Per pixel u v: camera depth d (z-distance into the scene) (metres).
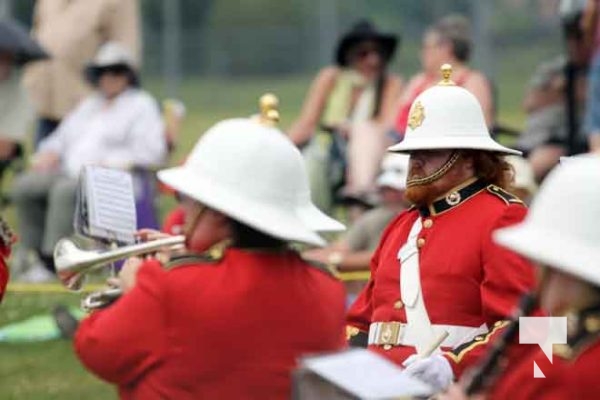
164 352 16.44
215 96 101.19
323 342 16.89
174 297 16.47
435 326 19.47
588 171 14.53
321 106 41.19
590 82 37.12
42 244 40.91
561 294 14.77
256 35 102.81
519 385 15.32
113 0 45.78
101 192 18.88
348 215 37.69
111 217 18.88
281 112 97.69
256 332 16.53
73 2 46.06
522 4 102.06
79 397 28.78
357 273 31.34
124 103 41.59
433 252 19.62
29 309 35.59
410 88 37.94
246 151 16.88
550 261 14.34
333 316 17.08
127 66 41.69
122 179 19.09
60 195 40.34
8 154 42.31
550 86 40.53
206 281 16.56
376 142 39.41
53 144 42.00
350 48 41.03
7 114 42.03
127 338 16.41
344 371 14.16
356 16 100.19
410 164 19.98
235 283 16.58
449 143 19.55
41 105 46.06
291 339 16.67
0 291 22.38
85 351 16.55
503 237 14.66
